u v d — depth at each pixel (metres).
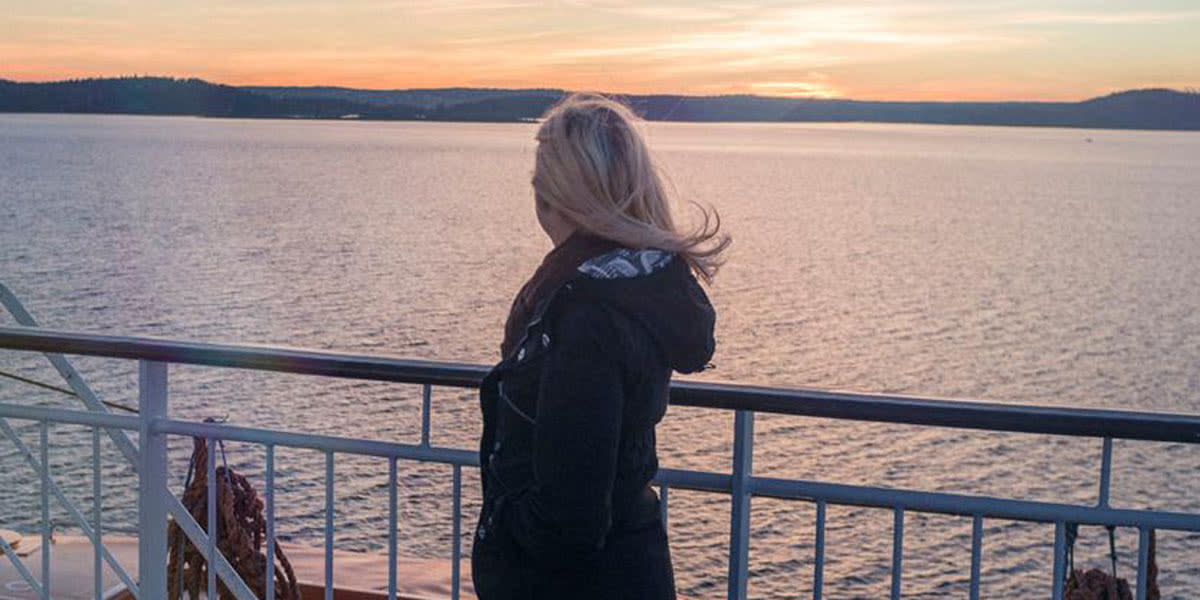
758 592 20.52
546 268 1.85
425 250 101.44
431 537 20.52
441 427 29.75
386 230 119.12
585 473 1.72
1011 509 2.29
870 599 20.62
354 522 21.47
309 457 26.86
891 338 63.84
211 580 3.05
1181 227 142.00
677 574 18.03
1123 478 32.66
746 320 67.56
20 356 42.81
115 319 62.56
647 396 1.84
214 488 2.99
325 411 32.84
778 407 2.36
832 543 23.77
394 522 2.69
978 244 119.00
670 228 1.90
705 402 2.42
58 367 3.01
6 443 26.05
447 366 2.61
